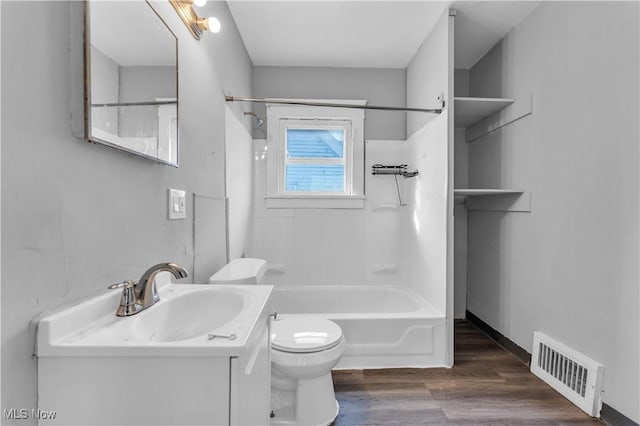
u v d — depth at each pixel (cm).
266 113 280
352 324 197
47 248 65
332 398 151
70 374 63
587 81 159
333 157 288
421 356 200
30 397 61
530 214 202
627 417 137
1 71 55
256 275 147
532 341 199
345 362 197
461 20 214
